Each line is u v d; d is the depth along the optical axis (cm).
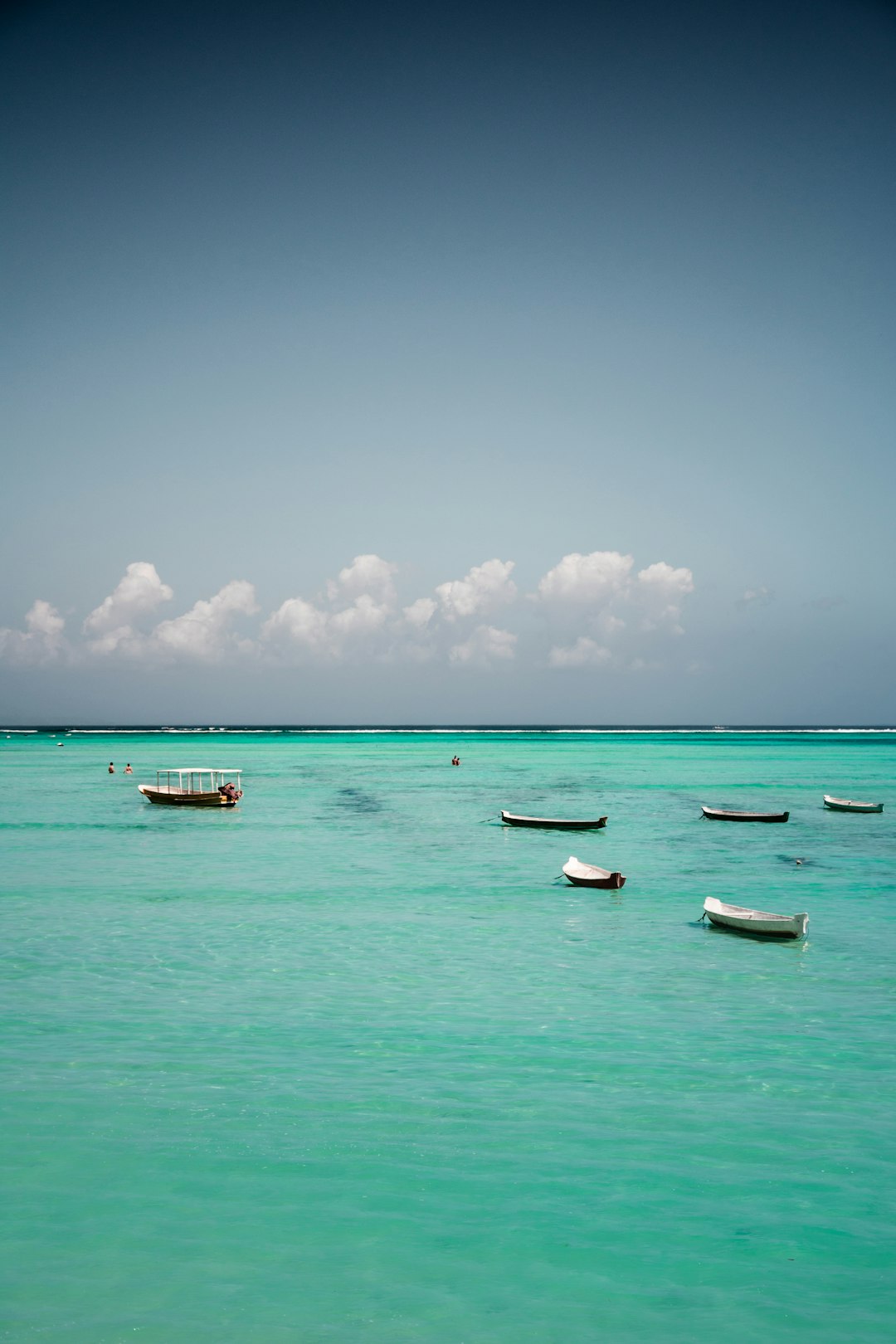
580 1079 1441
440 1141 1239
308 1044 1584
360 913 2652
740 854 3853
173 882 3144
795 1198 1111
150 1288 945
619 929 2462
